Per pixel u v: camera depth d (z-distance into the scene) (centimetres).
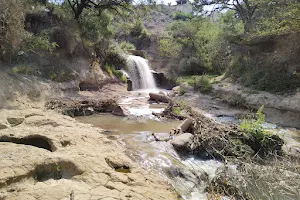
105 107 1077
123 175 432
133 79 2123
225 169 504
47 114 838
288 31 1154
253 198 419
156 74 2305
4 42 998
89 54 1669
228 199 420
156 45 2784
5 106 814
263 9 1447
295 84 1088
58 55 1385
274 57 1303
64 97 1179
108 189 371
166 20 4256
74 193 340
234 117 1066
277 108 1028
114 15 1962
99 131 758
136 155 577
